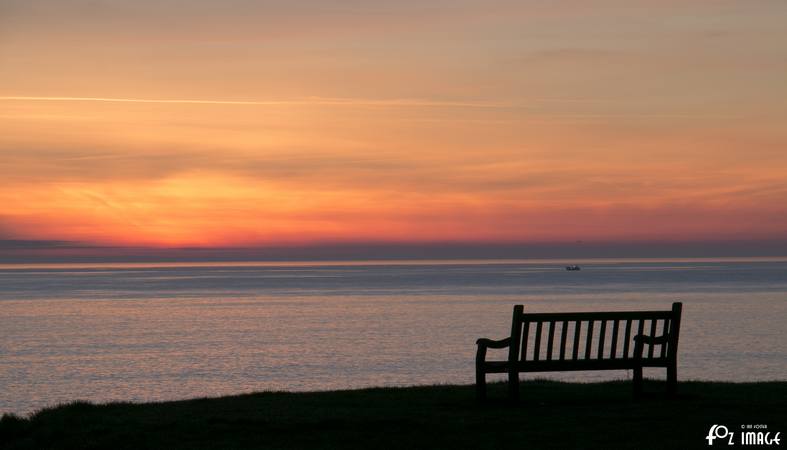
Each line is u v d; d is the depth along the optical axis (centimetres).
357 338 7569
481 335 7812
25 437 1377
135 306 12925
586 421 1398
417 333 8056
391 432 1327
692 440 1271
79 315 11012
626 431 1324
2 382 4866
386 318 10062
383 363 5681
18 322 9856
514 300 13788
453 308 11875
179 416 1470
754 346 6475
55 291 18975
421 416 1442
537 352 1552
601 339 1564
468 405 1559
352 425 1370
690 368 5191
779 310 10881
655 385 1830
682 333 7619
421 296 15412
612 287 19062
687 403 1560
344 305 12781
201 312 11425
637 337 1605
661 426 1360
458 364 5597
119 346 6988
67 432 1359
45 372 5319
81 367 5562
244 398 1720
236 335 7950
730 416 1434
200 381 4853
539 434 1305
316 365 5600
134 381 4878
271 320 9869
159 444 1266
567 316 1539
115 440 1295
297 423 1378
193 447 1247
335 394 1750
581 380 4044
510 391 1551
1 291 19100
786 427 1355
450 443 1257
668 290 17200
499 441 1266
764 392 1708
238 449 1234
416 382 4656
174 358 6075
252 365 5616
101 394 4369
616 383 1877
